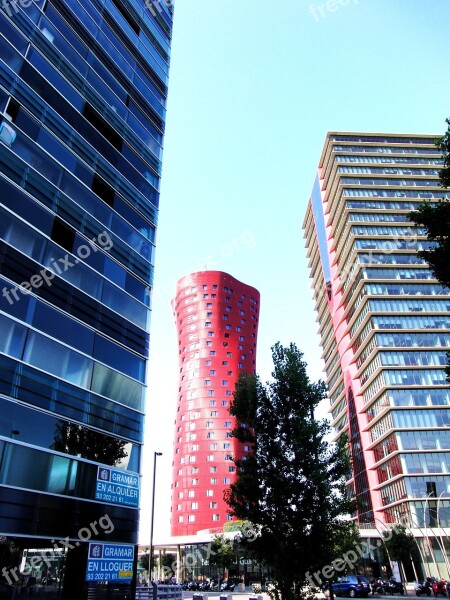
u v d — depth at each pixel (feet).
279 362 72.18
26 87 72.38
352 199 339.77
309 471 61.00
